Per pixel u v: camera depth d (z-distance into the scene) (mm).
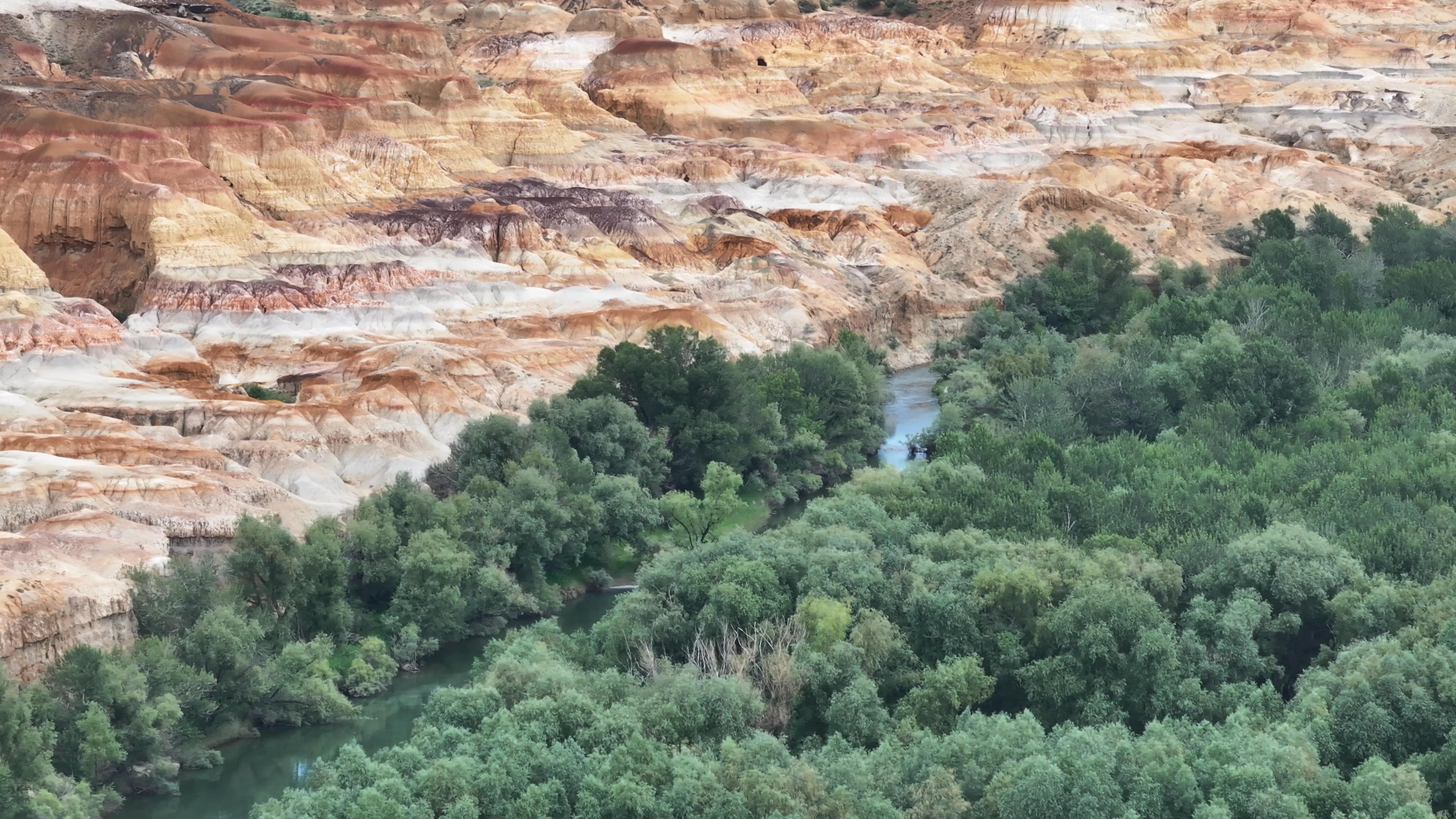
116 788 101500
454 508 130125
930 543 120625
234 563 118000
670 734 96938
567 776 91000
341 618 120688
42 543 115312
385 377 158250
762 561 113188
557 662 106188
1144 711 105312
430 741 94812
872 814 87250
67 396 157750
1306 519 128625
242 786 103625
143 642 108062
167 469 133500
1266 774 89750
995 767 92938
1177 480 138250
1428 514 128500
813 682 103688
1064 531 128625
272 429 148750
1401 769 91500
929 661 110125
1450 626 105188
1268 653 113250
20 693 98625
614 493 141000
